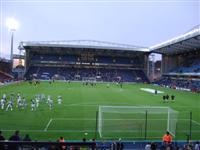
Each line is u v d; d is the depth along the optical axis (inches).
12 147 189.6
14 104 1505.9
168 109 1200.2
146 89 2827.3
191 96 2225.6
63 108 1430.9
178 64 4288.9
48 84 3171.8
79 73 4362.7
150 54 4416.8
